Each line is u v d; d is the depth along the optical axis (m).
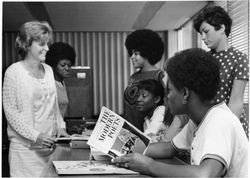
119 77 6.79
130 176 1.10
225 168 0.99
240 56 1.88
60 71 2.53
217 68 1.06
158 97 1.78
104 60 6.77
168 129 1.59
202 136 1.04
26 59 1.89
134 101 1.84
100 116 1.31
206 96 1.06
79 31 6.66
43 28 1.84
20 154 1.83
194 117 1.11
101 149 1.26
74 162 1.29
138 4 4.64
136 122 1.88
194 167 0.99
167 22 5.94
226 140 1.00
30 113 1.83
